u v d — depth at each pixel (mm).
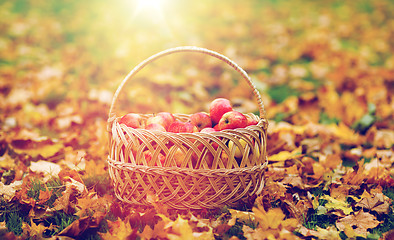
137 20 4738
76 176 1884
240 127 1779
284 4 5914
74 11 5082
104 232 1704
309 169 2023
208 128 1782
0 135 2227
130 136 1726
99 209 1756
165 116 1857
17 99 2617
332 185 1904
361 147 2234
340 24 4977
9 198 1823
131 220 1709
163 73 3086
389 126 2424
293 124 2477
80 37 4125
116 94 1794
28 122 2422
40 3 5402
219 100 1873
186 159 1695
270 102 2701
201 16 5156
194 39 4004
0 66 3279
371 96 2707
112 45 3916
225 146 1701
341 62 3621
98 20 4715
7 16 4727
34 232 1680
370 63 3701
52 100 2666
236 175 1722
